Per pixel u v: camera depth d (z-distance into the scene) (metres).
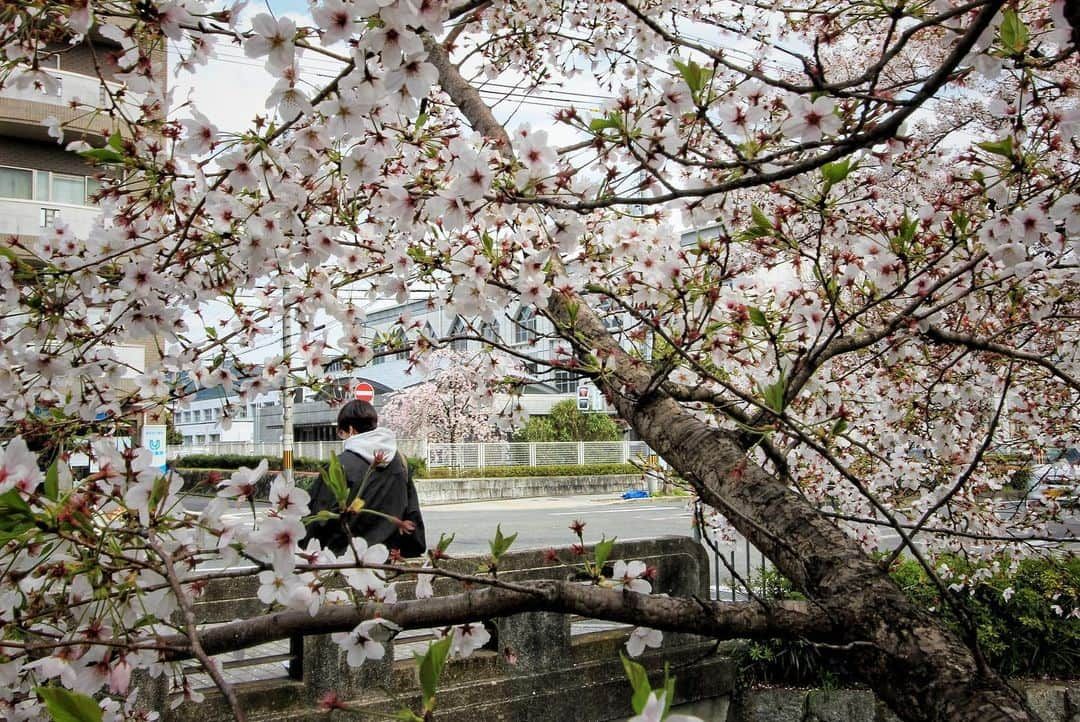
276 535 1.61
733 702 4.64
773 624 1.72
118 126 2.27
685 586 4.59
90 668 1.62
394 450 3.65
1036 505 4.35
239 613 3.27
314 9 1.66
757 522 1.82
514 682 3.80
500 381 3.13
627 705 4.12
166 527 1.57
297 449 24.80
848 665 1.69
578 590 1.79
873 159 2.29
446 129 2.62
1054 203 2.03
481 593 1.81
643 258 2.65
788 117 2.10
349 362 2.99
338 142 2.38
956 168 2.74
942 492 3.82
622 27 3.60
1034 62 1.68
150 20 1.84
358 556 1.66
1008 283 2.77
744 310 2.51
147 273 2.33
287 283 2.85
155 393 2.74
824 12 2.46
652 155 1.98
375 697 3.45
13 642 1.48
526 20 3.72
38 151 14.63
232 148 2.06
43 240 2.46
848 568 1.73
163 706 2.99
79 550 1.48
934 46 5.48
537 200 1.94
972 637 1.58
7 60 1.97
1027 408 3.80
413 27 1.67
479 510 19.39
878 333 2.20
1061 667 4.89
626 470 24.70
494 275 2.46
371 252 2.92
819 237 2.16
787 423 1.68
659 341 2.67
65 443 2.53
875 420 3.64
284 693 3.26
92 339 2.50
